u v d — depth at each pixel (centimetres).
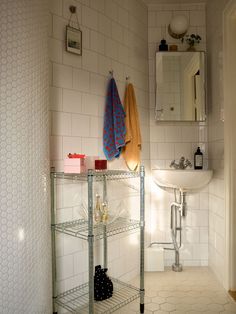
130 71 232
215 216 236
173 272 242
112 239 213
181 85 249
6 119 120
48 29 162
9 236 121
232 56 208
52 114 174
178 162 255
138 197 237
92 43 200
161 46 249
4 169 119
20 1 128
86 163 177
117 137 203
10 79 122
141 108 243
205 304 189
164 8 255
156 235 255
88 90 196
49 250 156
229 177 208
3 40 119
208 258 254
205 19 255
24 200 129
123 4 227
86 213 180
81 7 193
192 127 255
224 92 210
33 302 137
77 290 183
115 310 178
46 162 151
